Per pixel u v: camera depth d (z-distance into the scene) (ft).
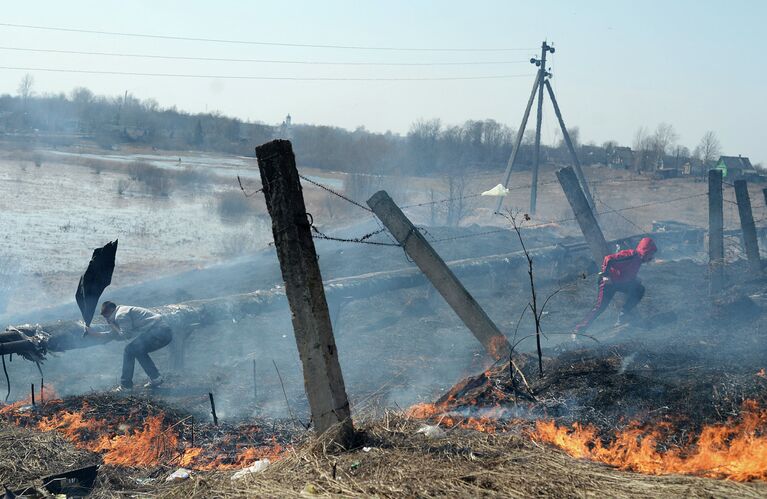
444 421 23.03
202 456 24.07
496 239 82.84
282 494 14.88
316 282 19.60
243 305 44.91
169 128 353.31
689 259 73.77
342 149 253.85
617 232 107.86
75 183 162.91
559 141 293.23
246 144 327.47
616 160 263.90
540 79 126.52
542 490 14.34
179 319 40.91
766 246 85.66
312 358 19.31
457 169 203.41
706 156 272.10
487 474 15.21
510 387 26.03
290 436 26.43
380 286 52.21
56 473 19.24
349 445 18.31
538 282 64.18
